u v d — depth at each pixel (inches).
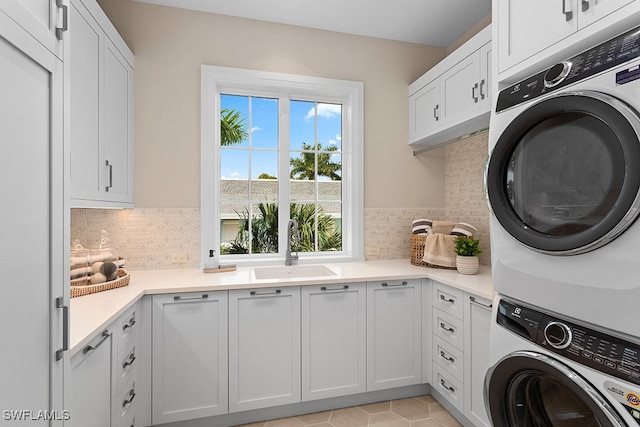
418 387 92.1
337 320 83.9
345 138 114.8
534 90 43.4
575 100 36.5
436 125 100.4
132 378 67.4
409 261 110.9
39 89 31.5
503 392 48.4
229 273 90.3
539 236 40.6
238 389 77.2
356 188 111.2
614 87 33.7
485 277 83.5
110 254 74.6
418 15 100.7
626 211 31.2
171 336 73.4
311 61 106.8
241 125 106.9
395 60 115.1
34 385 30.5
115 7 92.3
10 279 27.3
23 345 28.9
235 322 77.0
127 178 87.5
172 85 95.6
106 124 74.2
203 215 97.1
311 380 82.2
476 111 83.4
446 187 118.4
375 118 113.1
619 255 32.7
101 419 52.4
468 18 102.4
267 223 109.4
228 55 99.9
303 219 113.2
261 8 96.7
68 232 36.6
